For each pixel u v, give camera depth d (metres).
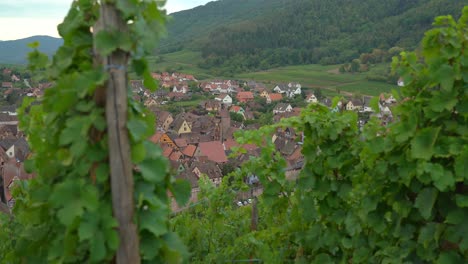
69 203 2.65
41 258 3.32
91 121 2.64
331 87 125.56
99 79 2.62
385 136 4.52
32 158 3.53
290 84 125.88
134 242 2.75
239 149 5.76
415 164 4.07
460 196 3.83
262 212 7.52
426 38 4.10
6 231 4.78
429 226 4.04
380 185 4.41
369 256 4.74
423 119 4.12
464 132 3.94
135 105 2.97
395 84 121.50
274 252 5.63
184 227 6.50
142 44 2.66
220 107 98.62
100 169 2.73
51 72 2.91
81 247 2.84
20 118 3.72
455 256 3.96
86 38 2.83
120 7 2.56
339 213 5.11
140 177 2.88
